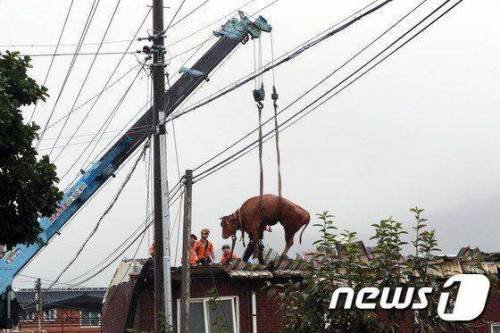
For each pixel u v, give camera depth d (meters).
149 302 24.02
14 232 16.92
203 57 31.19
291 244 23.39
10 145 16.44
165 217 21.78
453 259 19.27
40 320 48.00
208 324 23.38
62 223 30.69
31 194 16.67
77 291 58.75
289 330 14.41
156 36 22.38
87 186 31.19
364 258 16.44
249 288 23.53
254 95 22.00
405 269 14.31
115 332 27.91
